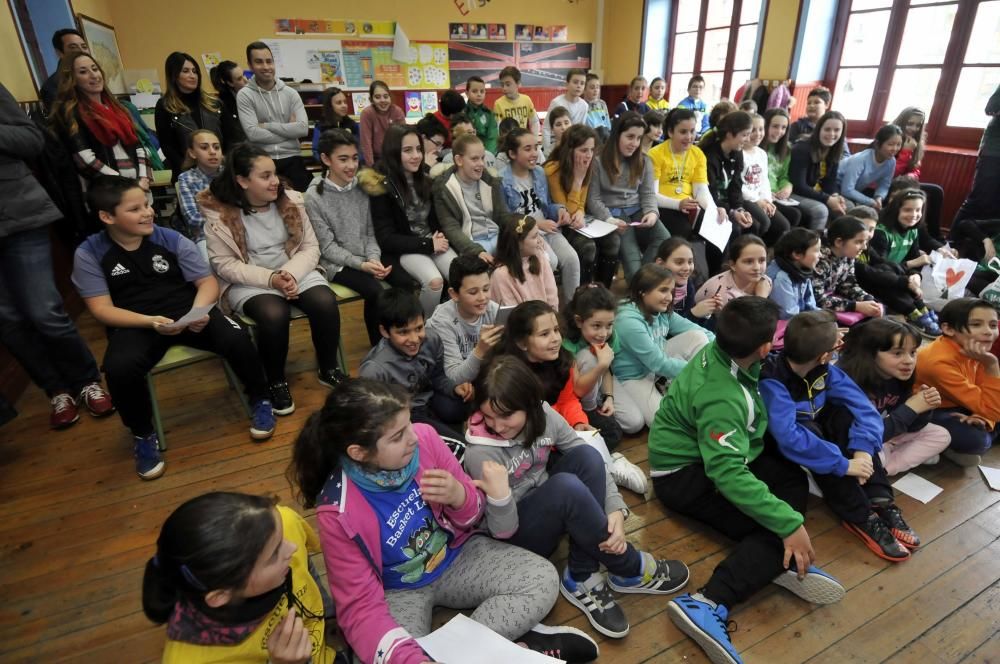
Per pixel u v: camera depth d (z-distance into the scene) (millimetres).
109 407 2188
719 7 6242
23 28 3146
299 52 5969
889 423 1739
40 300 1994
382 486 1091
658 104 6184
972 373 1831
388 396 1020
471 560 1243
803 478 1539
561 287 3061
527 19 7023
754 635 1290
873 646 1260
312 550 1150
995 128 3428
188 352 1980
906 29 4633
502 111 5016
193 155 2627
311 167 4875
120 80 5109
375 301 2412
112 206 1797
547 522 1264
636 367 2086
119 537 1594
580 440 1483
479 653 1071
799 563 1297
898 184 3527
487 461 1270
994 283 2611
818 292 2691
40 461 1933
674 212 3328
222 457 1945
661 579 1387
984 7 4125
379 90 4453
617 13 7309
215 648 877
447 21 6574
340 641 1271
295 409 2229
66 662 1239
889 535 1512
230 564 766
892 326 1708
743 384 1435
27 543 1573
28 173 1916
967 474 1833
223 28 5598
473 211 2811
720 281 2498
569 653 1202
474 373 1786
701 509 1533
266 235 2277
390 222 2637
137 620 1339
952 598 1380
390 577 1179
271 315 2090
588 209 3223
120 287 1931
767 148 3867
